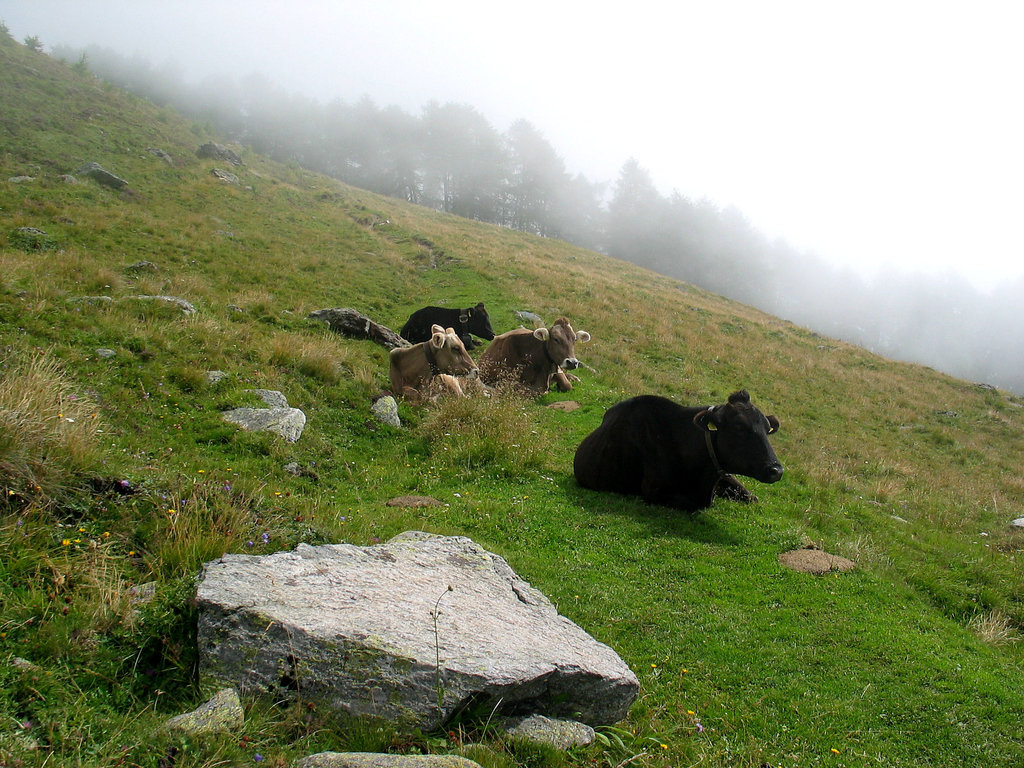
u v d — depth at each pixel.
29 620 4.13
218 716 3.64
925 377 28.38
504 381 15.52
